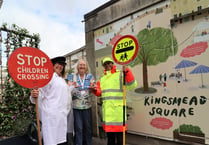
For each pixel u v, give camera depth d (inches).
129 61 84.9
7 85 114.6
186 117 92.8
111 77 100.2
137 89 114.0
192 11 90.7
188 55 92.5
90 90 105.4
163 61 101.7
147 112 109.1
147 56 109.1
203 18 87.6
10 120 113.8
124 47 87.7
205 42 87.0
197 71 89.3
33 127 95.7
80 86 106.9
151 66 107.2
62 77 102.2
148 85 108.6
